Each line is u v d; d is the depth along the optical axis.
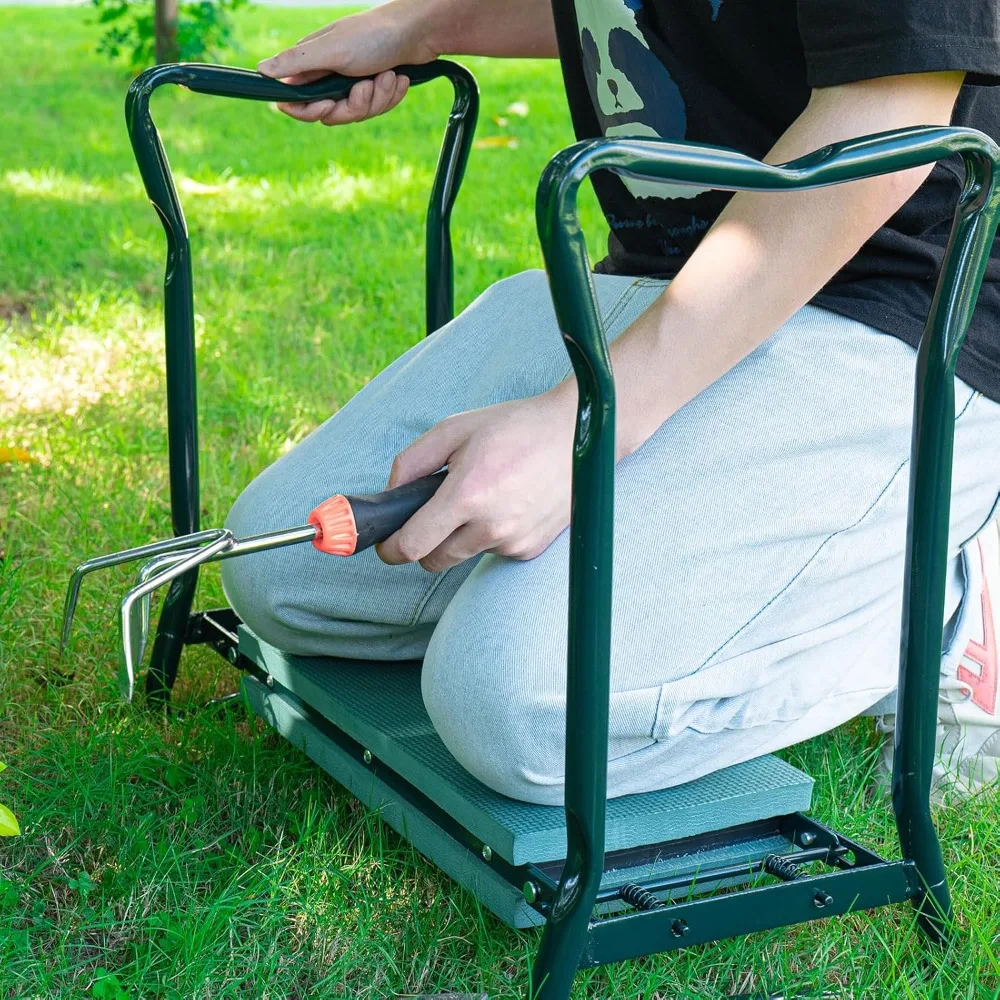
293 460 1.65
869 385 1.39
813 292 1.27
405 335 3.30
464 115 1.89
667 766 1.37
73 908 1.41
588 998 1.32
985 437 1.47
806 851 1.37
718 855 1.38
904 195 1.24
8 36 9.91
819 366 1.38
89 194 4.72
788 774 1.43
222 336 3.24
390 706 1.53
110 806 1.57
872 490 1.40
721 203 1.51
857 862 1.35
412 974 1.33
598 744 1.11
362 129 6.09
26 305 3.53
